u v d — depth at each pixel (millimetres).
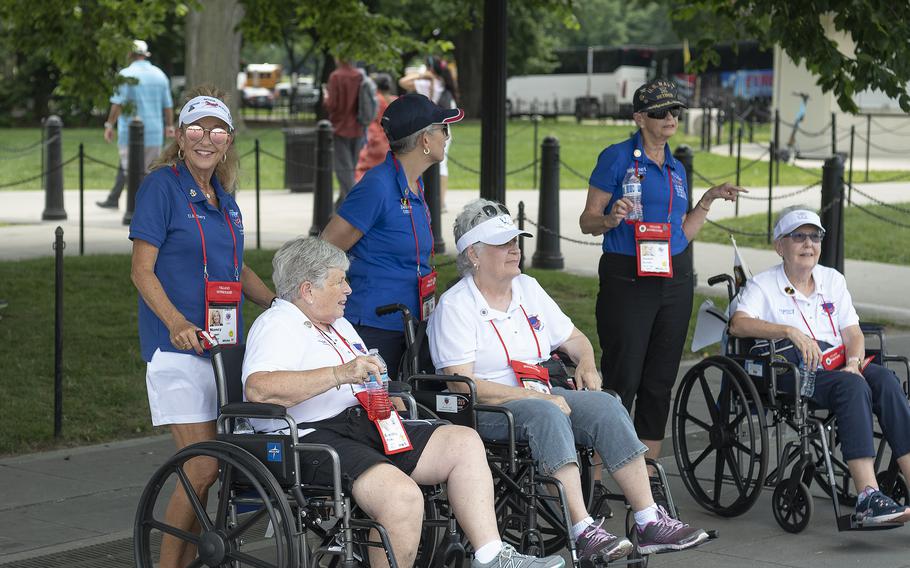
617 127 52094
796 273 8492
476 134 43469
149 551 6199
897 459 8023
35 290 14977
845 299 8539
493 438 6848
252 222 21828
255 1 18875
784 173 31688
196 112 6402
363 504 5984
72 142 39281
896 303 15930
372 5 45281
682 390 8523
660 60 66625
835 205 16031
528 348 7301
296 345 6312
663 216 8266
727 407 8266
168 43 61844
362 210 7305
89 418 10352
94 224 21328
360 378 6062
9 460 9367
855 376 7941
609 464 6820
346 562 5805
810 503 7871
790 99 39031
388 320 7418
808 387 7977
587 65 70188
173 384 6445
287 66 110188
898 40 12406
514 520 6973
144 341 6527
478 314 7191
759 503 8688
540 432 6586
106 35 16734
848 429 7816
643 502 6797
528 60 64562
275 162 32781
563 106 68938
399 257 7430
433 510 6484
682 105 8109
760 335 8273
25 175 29484
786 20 12781
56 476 8945
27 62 57094
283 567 5625
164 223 6430
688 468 8555
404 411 6797
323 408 6383
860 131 38438
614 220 7906
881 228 22062
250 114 68625
